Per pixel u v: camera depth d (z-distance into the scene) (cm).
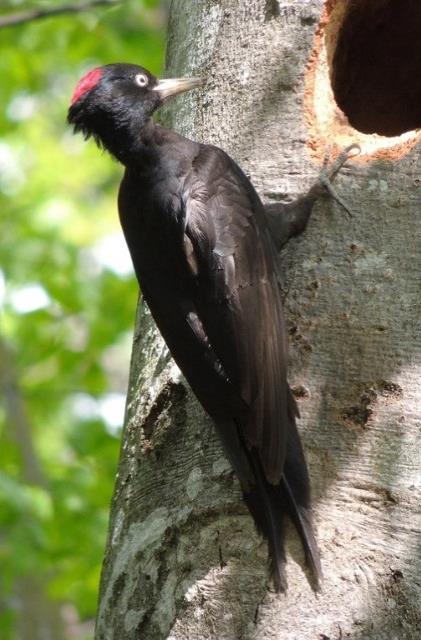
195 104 1005
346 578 797
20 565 1653
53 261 2034
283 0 988
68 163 2461
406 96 1219
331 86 1069
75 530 1691
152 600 834
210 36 1016
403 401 841
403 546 805
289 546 809
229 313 866
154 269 906
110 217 2383
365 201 902
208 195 907
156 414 910
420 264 877
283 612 792
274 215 909
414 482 821
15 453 1948
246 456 828
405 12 1151
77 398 2102
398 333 859
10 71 2198
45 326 1994
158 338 954
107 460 1841
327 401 852
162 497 870
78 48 2041
